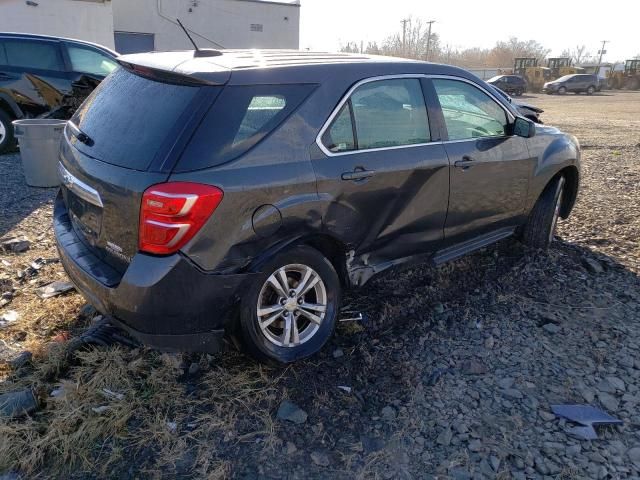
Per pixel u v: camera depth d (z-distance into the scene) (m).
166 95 2.87
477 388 3.12
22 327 3.60
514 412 2.93
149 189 2.62
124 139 2.88
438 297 4.16
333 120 3.15
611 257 4.91
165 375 3.10
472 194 4.00
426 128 3.70
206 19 28.47
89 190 2.95
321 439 2.73
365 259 3.51
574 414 2.90
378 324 3.76
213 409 2.89
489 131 4.19
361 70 3.36
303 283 3.17
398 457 2.62
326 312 3.31
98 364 3.16
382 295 4.12
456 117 3.93
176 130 2.70
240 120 2.81
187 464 2.54
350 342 3.54
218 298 2.80
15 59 8.41
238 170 2.75
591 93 45.50
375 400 3.02
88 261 3.02
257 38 29.98
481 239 4.34
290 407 2.90
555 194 4.81
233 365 3.25
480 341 3.60
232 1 28.77
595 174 8.27
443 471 2.54
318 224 3.08
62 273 4.44
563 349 3.51
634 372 3.28
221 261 2.76
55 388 3.01
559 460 2.61
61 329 3.61
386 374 3.24
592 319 3.87
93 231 3.03
